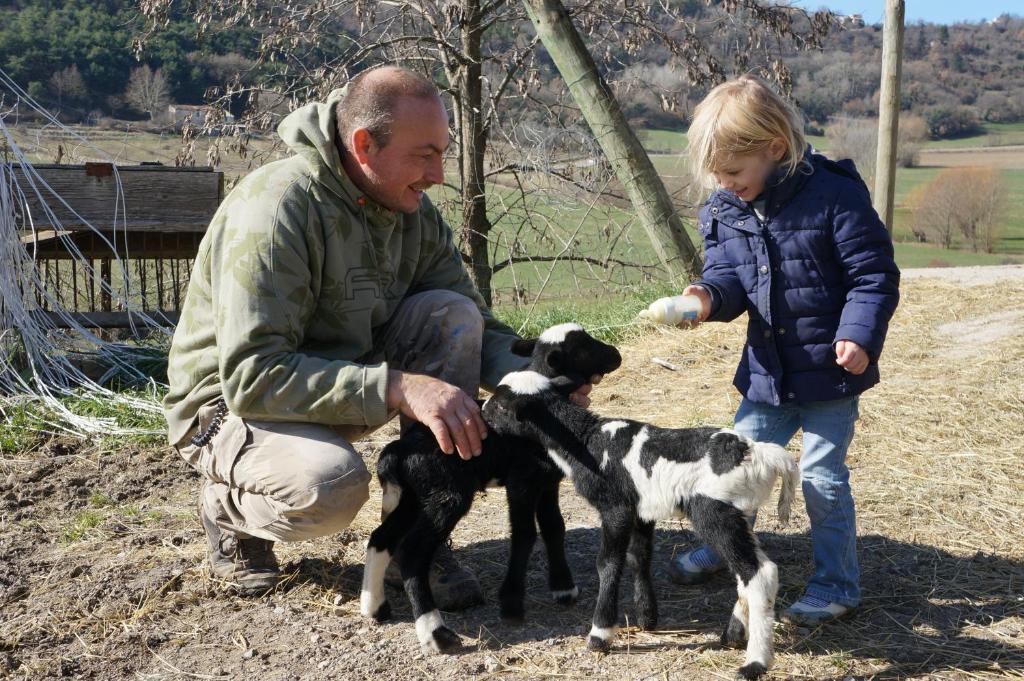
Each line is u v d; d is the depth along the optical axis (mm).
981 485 4680
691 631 3463
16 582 4012
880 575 3859
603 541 3348
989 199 30734
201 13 10820
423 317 3984
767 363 3570
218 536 3930
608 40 10891
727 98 3484
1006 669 3146
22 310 6484
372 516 4586
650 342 7746
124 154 9797
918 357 6688
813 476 3529
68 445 5734
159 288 7543
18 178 6758
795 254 3484
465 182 10883
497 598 3814
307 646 3453
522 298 9656
